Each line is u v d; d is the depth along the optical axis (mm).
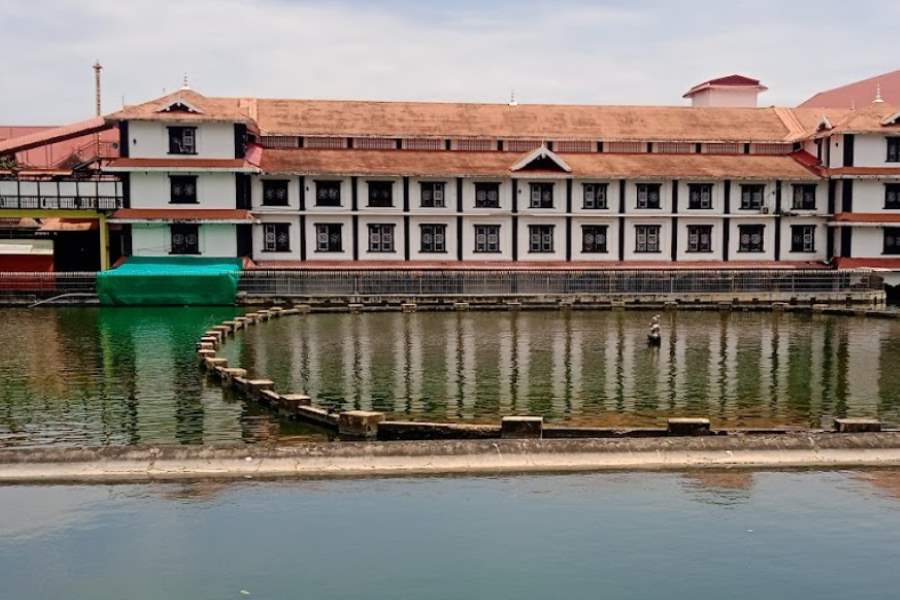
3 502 14875
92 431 20750
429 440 18844
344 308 47094
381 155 58438
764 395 25016
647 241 59188
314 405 23719
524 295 51188
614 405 23688
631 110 64812
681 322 43406
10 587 11953
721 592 11852
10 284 48219
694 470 16531
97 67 75375
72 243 58812
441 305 48375
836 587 12000
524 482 15883
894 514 14414
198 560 12719
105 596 11719
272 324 41719
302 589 11898
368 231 57000
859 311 45750
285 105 60750
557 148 61156
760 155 63188
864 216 58844
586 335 38125
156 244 53344
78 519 14172
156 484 15703
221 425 21453
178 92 53594
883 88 82625
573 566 12562
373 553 12945
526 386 26328
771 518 14250
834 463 16812
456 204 57438
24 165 69375
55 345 34031
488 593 11781
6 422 21641
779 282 53188
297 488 15531
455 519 14180
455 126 60812
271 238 56156
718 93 71875
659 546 13203
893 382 26984
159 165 52406
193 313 45562
